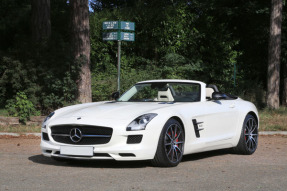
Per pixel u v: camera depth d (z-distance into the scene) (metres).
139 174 5.84
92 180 5.44
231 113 7.79
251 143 8.20
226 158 7.53
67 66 12.98
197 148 6.96
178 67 17.55
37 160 7.05
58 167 6.41
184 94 7.54
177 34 18.36
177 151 6.57
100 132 6.12
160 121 6.22
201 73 19.27
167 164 6.34
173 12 18.11
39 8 16.05
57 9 20.23
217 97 7.42
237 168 6.45
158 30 18.02
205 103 7.38
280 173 6.05
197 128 6.97
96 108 6.78
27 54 12.92
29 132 10.52
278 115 15.58
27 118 11.65
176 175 5.80
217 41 19.02
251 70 21.20
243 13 20.06
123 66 17.48
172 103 7.09
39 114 12.20
